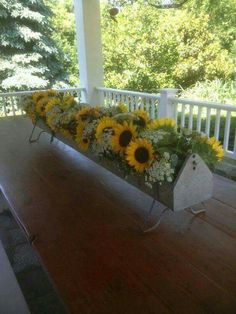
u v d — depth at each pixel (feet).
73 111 6.62
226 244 3.80
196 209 4.62
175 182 3.99
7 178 6.09
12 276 4.84
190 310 2.84
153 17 28.91
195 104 12.50
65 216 4.57
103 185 5.63
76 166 6.66
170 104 13.43
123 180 5.56
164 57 28.89
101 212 4.65
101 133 4.83
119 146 4.44
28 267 6.83
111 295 3.04
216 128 12.09
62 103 7.56
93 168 6.51
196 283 3.17
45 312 5.59
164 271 3.35
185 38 28.63
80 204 4.93
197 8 28.81
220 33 29.22
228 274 3.29
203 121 16.74
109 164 5.34
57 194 5.32
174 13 28.55
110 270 3.38
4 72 30.19
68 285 3.18
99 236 4.04
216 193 5.16
